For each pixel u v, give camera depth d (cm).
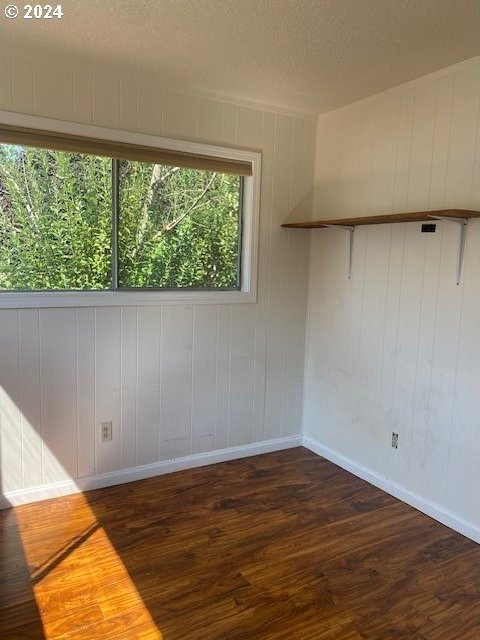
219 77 283
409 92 283
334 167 341
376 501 297
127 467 313
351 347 333
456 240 259
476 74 247
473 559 241
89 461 299
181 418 329
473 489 257
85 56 259
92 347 292
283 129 341
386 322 304
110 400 302
